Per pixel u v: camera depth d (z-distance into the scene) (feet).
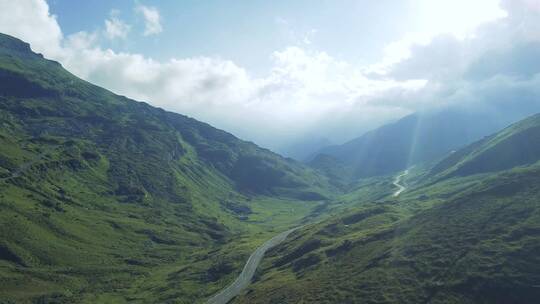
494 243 418.92
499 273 369.09
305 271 571.28
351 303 397.39
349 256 554.87
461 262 403.95
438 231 497.87
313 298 436.35
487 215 487.61
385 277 430.20
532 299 336.70
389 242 540.52
